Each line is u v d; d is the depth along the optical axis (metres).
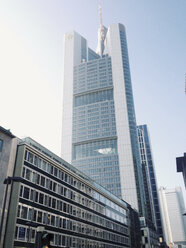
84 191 68.62
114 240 81.12
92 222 68.25
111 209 86.88
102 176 172.00
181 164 75.50
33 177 46.72
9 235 37.78
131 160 172.25
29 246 40.16
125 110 194.88
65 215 54.78
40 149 53.56
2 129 39.78
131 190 160.75
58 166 56.72
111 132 188.00
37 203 45.69
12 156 44.72
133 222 108.75
